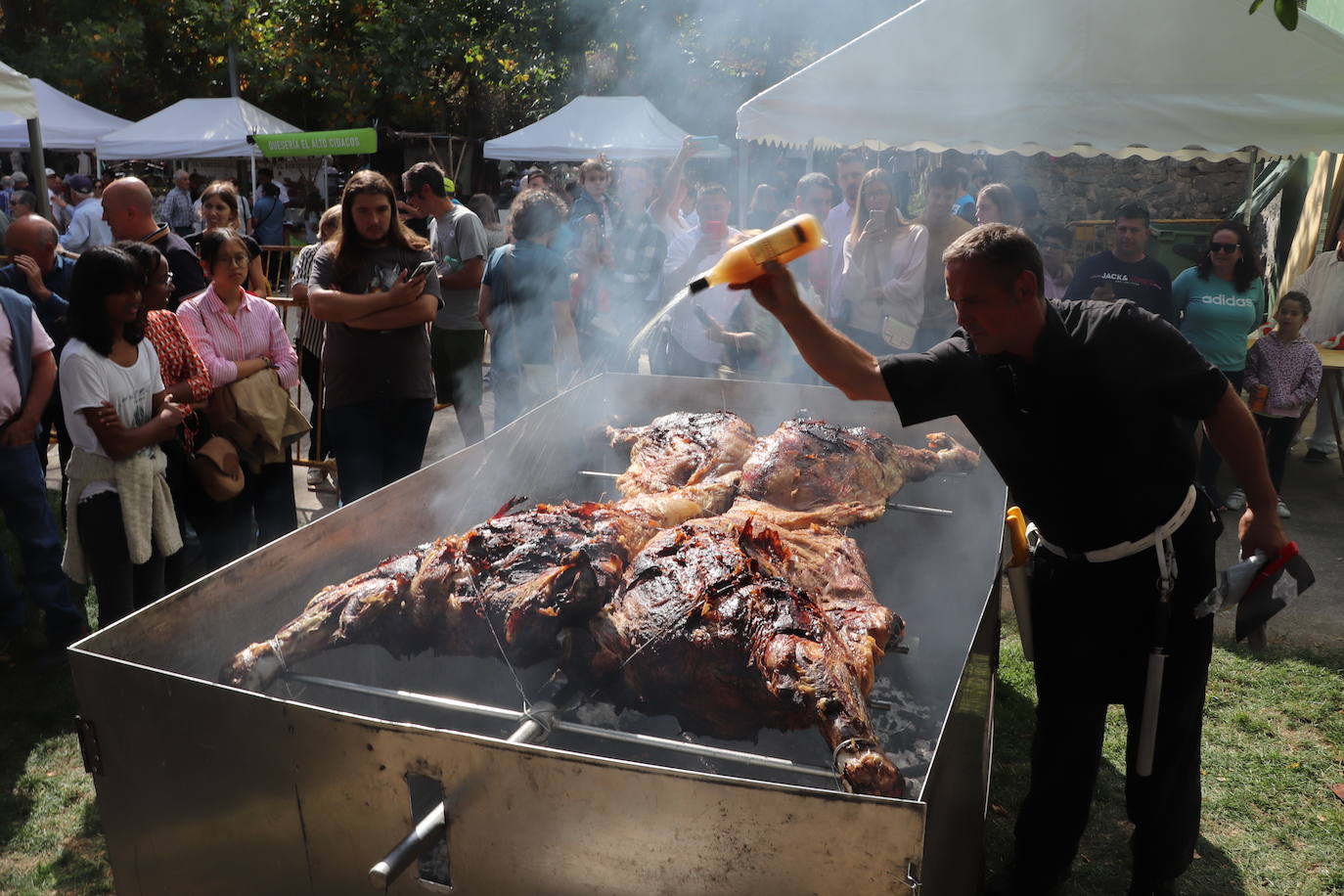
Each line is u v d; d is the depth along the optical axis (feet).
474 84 75.05
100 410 12.02
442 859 6.85
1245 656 14.71
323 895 6.75
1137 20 17.92
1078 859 10.72
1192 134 17.78
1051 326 7.80
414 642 8.47
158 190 69.26
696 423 13.07
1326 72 17.08
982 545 12.95
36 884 10.20
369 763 6.25
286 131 56.59
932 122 19.22
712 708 7.54
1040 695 9.52
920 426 14.56
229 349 15.16
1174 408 8.04
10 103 22.58
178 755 6.81
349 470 15.26
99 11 72.33
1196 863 10.52
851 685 7.02
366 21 71.31
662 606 7.64
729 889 5.80
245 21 71.61
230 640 8.30
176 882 7.22
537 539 8.43
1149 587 8.55
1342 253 23.90
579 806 5.90
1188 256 29.68
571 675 7.72
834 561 9.55
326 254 14.94
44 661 14.47
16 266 16.21
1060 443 8.13
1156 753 9.04
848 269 19.26
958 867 7.61
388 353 14.96
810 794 5.45
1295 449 25.49
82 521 12.53
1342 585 17.19
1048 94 18.51
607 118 53.21
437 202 20.18
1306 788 11.70
